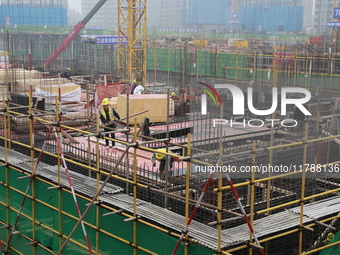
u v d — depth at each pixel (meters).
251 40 60.66
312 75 32.31
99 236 16.34
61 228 17.80
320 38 51.81
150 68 59.38
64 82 37.69
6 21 117.31
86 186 17.17
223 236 13.17
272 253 14.97
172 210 16.17
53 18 123.94
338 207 15.44
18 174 19.66
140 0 48.91
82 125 27.77
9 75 36.75
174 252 13.37
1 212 21.17
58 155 17.45
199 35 67.25
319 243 16.00
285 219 14.45
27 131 23.31
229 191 15.62
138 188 17.02
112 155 21.56
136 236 15.07
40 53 61.41
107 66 56.03
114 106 31.34
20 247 20.14
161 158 16.94
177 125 28.42
